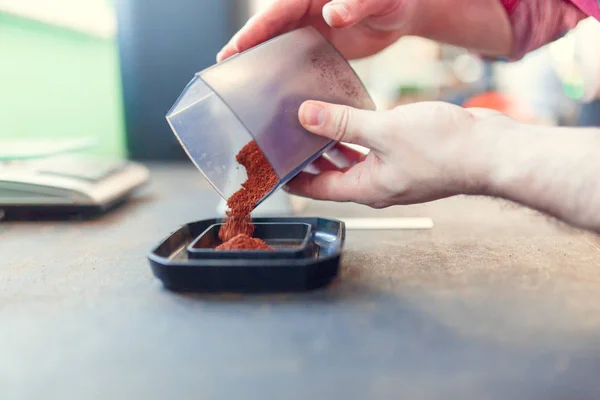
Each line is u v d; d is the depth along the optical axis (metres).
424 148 0.39
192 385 0.26
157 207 0.62
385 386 0.26
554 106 1.31
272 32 0.50
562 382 0.26
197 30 0.88
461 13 0.60
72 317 0.32
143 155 0.95
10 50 0.76
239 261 0.34
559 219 0.38
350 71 0.45
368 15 0.50
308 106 0.39
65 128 0.92
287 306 0.33
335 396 0.25
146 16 0.87
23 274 0.39
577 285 0.36
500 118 0.39
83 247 0.46
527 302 0.33
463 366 0.27
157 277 0.35
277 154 0.38
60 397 0.25
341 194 0.45
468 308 0.33
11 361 0.28
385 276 0.38
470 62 1.81
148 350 0.28
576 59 1.16
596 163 0.35
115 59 1.00
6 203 0.55
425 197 0.42
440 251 0.44
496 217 0.56
